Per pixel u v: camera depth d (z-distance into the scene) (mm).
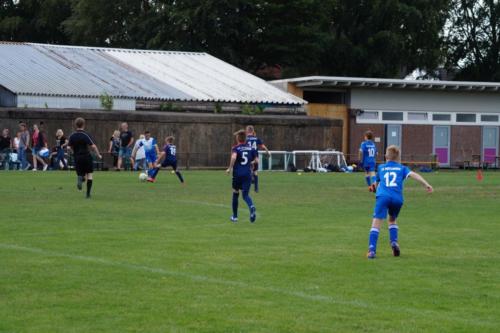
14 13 134125
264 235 28078
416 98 95875
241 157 31672
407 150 95562
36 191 44031
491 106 99562
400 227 31062
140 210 35500
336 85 91375
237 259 22984
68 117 72812
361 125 93250
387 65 124812
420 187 54031
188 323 15969
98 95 77312
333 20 127250
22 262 21984
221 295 18391
